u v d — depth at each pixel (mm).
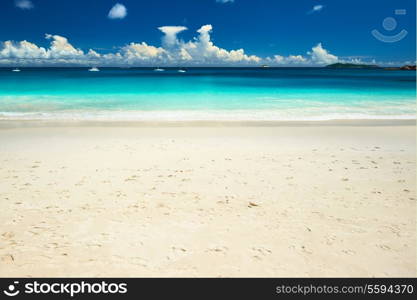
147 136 9961
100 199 5074
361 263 3465
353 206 4875
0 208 4684
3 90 25422
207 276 3250
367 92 25641
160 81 40406
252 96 22500
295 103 18703
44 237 3904
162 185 5719
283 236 3996
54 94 22656
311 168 6777
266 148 8523
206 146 8703
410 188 5633
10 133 10156
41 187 5559
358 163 7160
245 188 5605
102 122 12438
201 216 4520
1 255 3512
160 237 3953
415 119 13445
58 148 8375
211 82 39344
